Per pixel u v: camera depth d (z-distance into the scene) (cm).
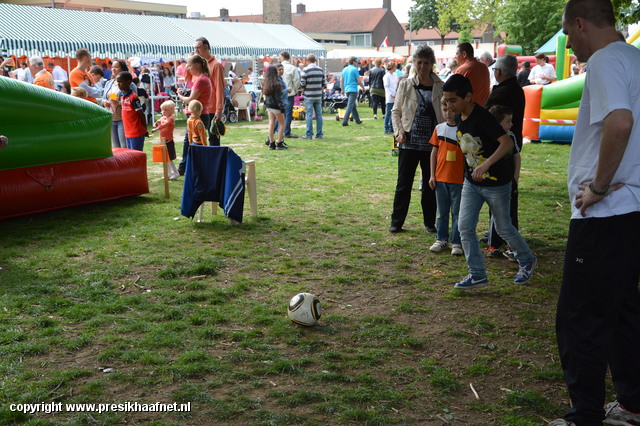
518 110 580
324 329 438
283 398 337
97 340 412
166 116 1009
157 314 461
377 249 646
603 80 280
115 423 313
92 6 4731
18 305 472
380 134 1709
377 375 370
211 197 723
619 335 315
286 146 1420
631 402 318
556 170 1133
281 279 550
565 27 304
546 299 505
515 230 519
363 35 8438
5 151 712
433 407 333
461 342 420
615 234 291
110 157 837
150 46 2281
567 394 350
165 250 632
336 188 966
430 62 647
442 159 605
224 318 453
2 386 348
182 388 348
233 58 2825
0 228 711
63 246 638
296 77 1589
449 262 605
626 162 289
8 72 1833
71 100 774
